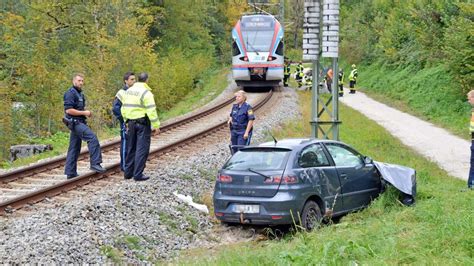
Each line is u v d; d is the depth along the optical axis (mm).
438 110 51062
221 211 17484
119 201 18562
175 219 18484
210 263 13797
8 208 17734
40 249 14039
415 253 12703
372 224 16172
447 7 59906
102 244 15125
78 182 21062
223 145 30859
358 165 19578
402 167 20531
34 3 74750
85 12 76875
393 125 46562
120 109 22625
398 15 88688
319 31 24531
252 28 62625
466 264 11820
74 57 65625
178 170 23906
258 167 17250
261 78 62156
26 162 29078
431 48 60438
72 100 21516
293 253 13078
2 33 65000
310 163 17781
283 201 16578
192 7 116312
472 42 48969
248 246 16375
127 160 22172
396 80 70250
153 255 15562
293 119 44125
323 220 17734
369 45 97125
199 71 95812
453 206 17531
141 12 78062
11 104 54719
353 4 135250
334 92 24531
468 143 38094
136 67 64250
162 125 39094
